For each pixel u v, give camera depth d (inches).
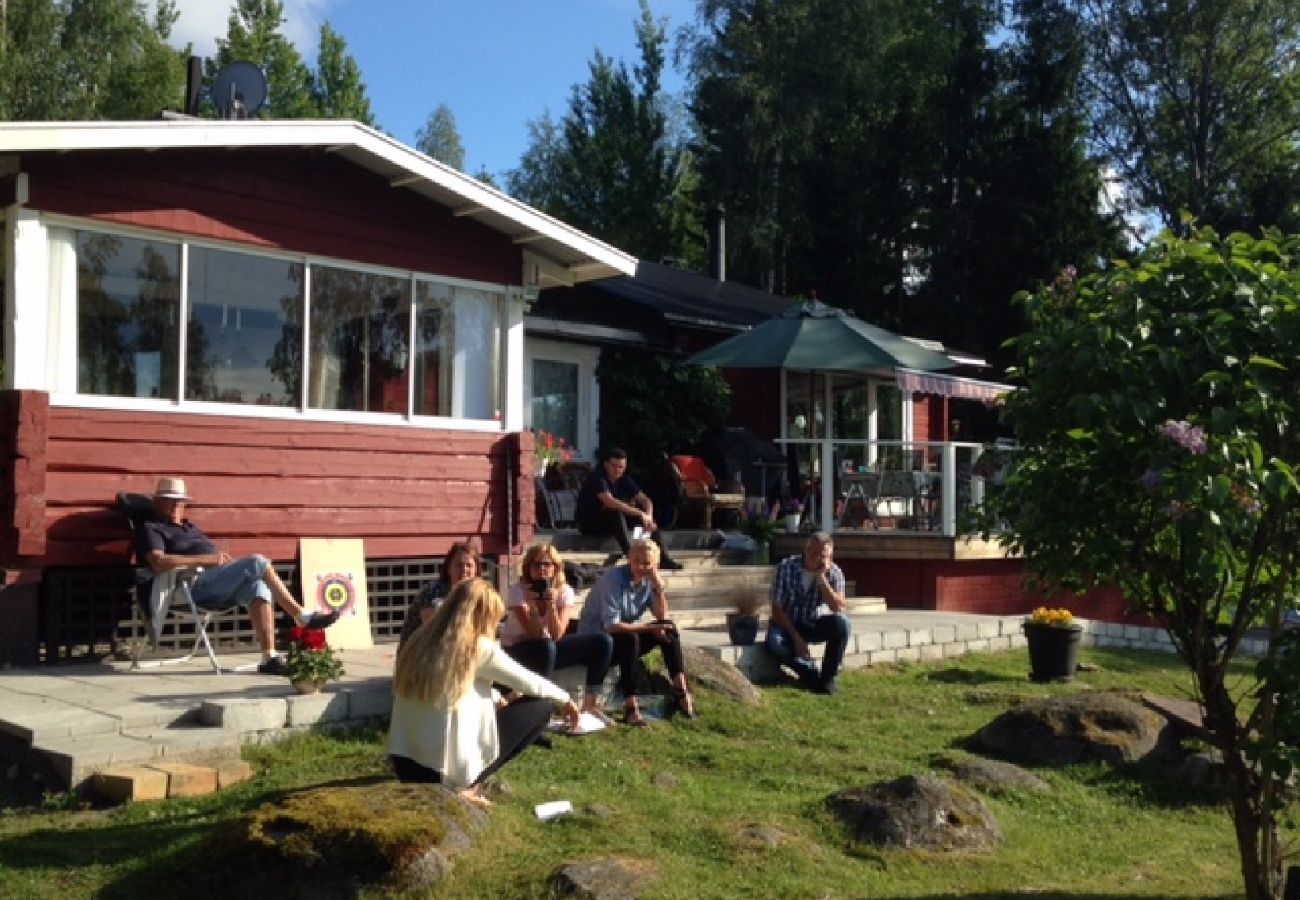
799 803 281.0
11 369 359.3
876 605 573.3
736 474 692.1
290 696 311.6
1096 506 226.7
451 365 463.8
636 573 347.3
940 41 1615.4
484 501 469.1
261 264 411.2
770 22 1566.2
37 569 362.0
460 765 243.4
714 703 362.3
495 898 210.4
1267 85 1499.8
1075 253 1301.7
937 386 684.7
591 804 262.7
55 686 326.3
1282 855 256.4
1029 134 1316.4
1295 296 214.4
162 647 387.5
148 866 217.3
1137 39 1466.5
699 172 1621.6
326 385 426.9
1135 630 579.2
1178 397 218.5
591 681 328.5
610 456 523.5
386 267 441.7
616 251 483.8
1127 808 318.0
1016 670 480.1
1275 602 224.1
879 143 1425.9
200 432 394.0
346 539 427.2
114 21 1453.0
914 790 270.2
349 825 211.0
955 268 1352.1
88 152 368.8
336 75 1881.2
